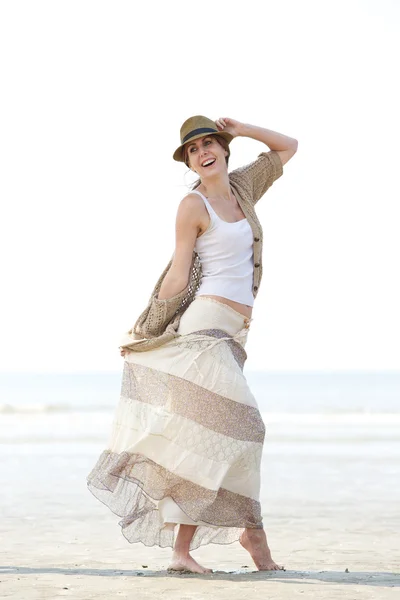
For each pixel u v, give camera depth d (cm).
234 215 551
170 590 458
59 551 617
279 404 4812
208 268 541
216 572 527
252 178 578
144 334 541
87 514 834
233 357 534
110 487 529
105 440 2020
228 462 514
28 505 907
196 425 519
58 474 1273
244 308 544
